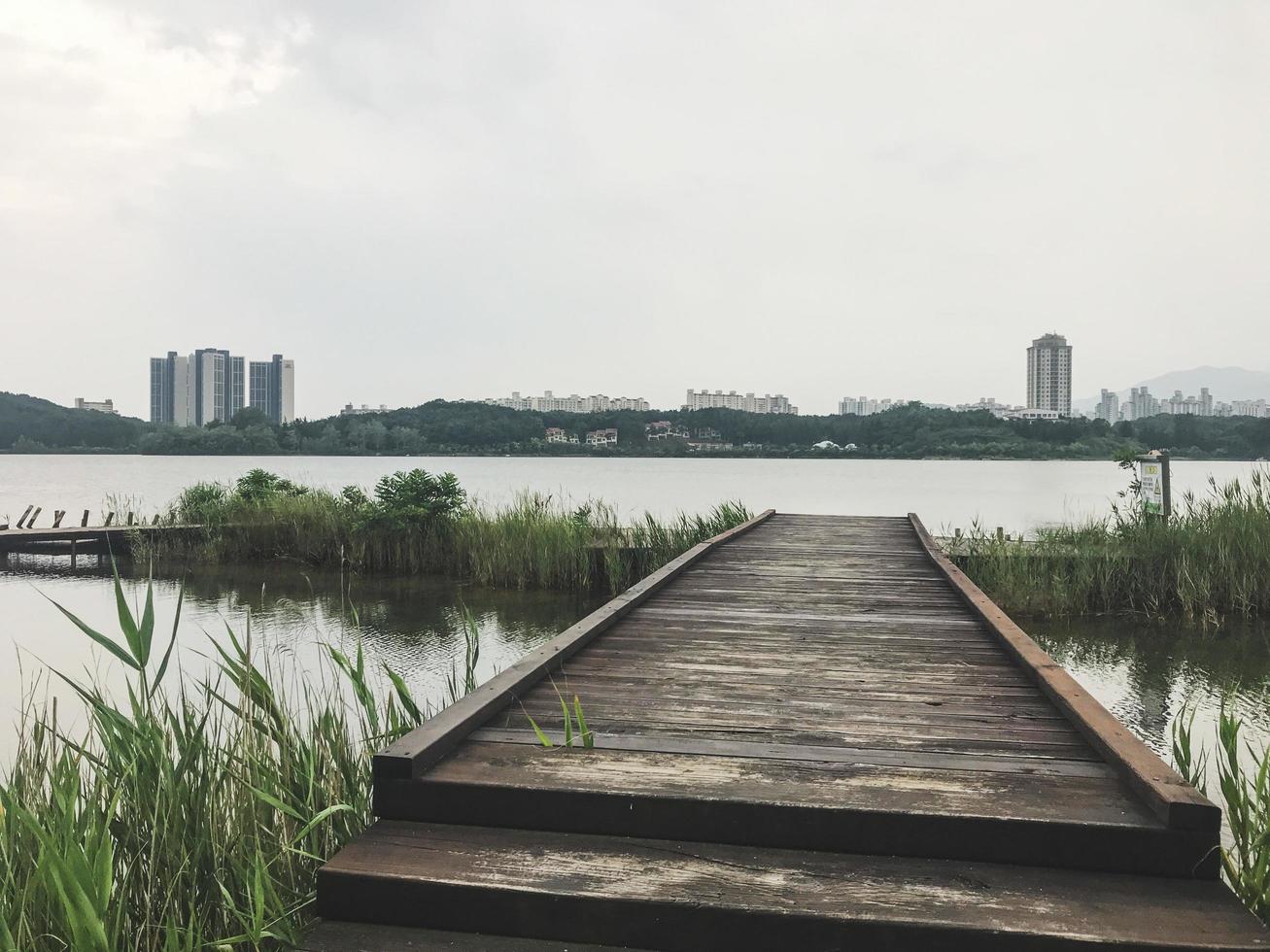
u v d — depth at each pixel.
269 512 13.94
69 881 1.87
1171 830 2.15
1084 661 7.06
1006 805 2.33
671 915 2.02
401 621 8.97
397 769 2.49
